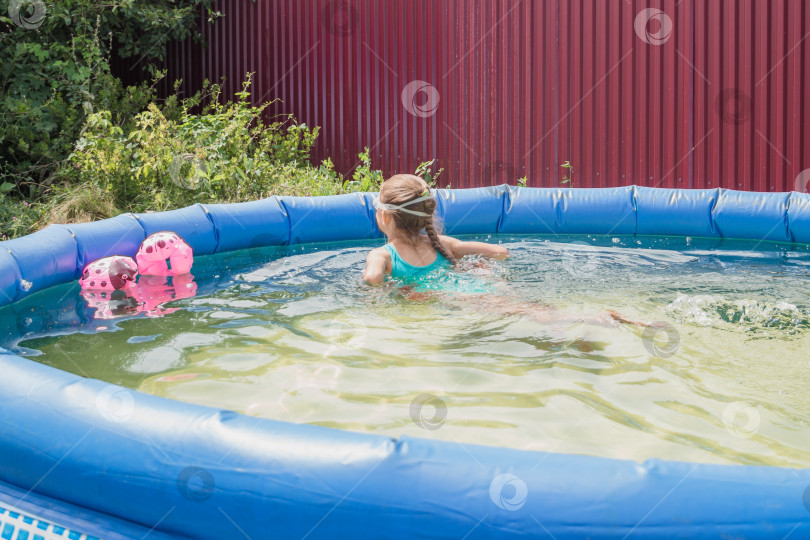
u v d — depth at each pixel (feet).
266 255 13.98
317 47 25.64
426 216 10.49
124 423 4.95
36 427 5.19
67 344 7.93
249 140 22.54
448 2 23.31
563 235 16.99
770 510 3.90
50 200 19.80
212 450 4.64
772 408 5.79
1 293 9.73
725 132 20.06
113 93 24.61
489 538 4.10
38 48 22.56
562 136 22.13
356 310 8.91
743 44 19.58
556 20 21.77
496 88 22.90
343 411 5.82
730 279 10.59
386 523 4.23
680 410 5.77
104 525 4.83
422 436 5.32
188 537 4.64
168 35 27.99
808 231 15.30
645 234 17.04
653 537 3.93
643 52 20.79
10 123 22.58
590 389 6.22
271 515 4.42
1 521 5.12
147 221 13.34
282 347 7.56
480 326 8.09
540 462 4.29
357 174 23.90
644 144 21.08
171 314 9.13
